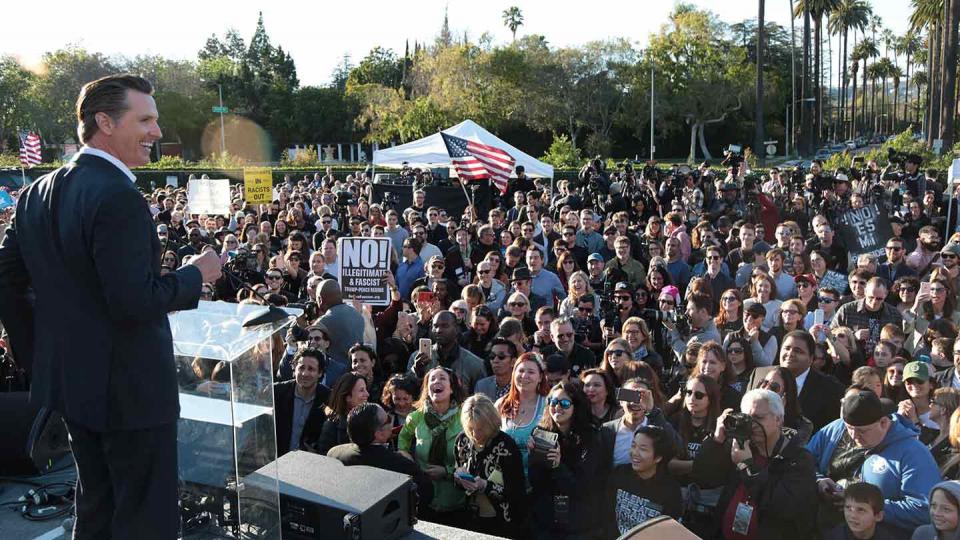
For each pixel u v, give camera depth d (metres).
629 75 63.94
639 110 65.12
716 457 4.20
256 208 17.34
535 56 63.16
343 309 6.84
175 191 20.95
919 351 6.57
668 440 4.20
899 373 5.44
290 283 10.07
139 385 2.03
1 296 2.12
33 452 2.87
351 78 94.88
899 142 30.31
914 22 58.06
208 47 104.31
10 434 3.75
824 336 6.43
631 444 4.46
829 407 5.42
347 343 6.74
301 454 3.50
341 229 16.47
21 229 2.05
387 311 8.09
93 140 2.02
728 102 67.00
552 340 6.84
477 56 61.19
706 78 64.25
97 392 1.99
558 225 13.49
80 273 1.97
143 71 70.69
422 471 4.46
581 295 7.88
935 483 4.04
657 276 8.56
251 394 2.70
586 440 4.53
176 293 2.01
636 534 1.75
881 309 7.25
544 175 18.94
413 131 60.16
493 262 9.16
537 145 70.50
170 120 69.94
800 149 66.31
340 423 4.94
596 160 19.05
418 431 4.93
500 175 13.80
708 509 4.25
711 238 11.05
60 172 2.03
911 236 10.96
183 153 74.12
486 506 4.49
